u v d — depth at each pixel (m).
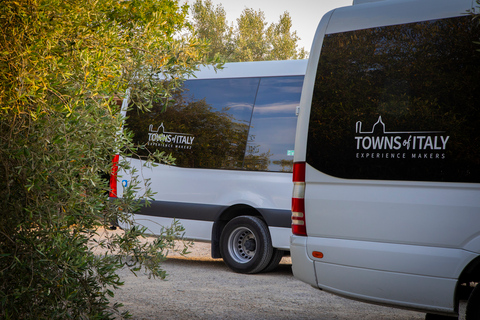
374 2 4.67
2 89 3.09
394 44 4.48
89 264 3.88
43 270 3.50
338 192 4.53
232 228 8.18
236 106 8.44
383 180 4.34
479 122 4.05
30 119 3.18
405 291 4.19
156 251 4.13
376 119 4.46
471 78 4.12
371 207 4.36
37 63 3.11
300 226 4.71
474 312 4.05
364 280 4.34
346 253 4.43
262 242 7.94
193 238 8.49
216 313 5.52
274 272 8.35
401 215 4.23
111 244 4.15
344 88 4.65
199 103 8.71
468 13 4.20
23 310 3.58
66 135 3.22
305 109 4.80
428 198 4.15
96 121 3.48
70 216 3.43
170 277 7.58
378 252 4.29
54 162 3.22
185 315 5.39
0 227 3.32
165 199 8.71
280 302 6.13
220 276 7.80
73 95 3.31
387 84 4.46
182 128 8.75
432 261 4.09
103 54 3.54
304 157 4.74
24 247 3.39
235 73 8.55
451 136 4.13
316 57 4.83
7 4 3.07
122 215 4.03
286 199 7.82
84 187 3.63
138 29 4.08
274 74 8.27
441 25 4.29
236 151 8.30
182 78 4.13
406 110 4.34
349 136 4.56
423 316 5.64
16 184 3.37
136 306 5.73
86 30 3.60
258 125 8.22
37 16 3.11
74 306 3.84
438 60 4.26
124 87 3.96
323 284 4.55
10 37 3.11
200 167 8.52
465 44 4.18
